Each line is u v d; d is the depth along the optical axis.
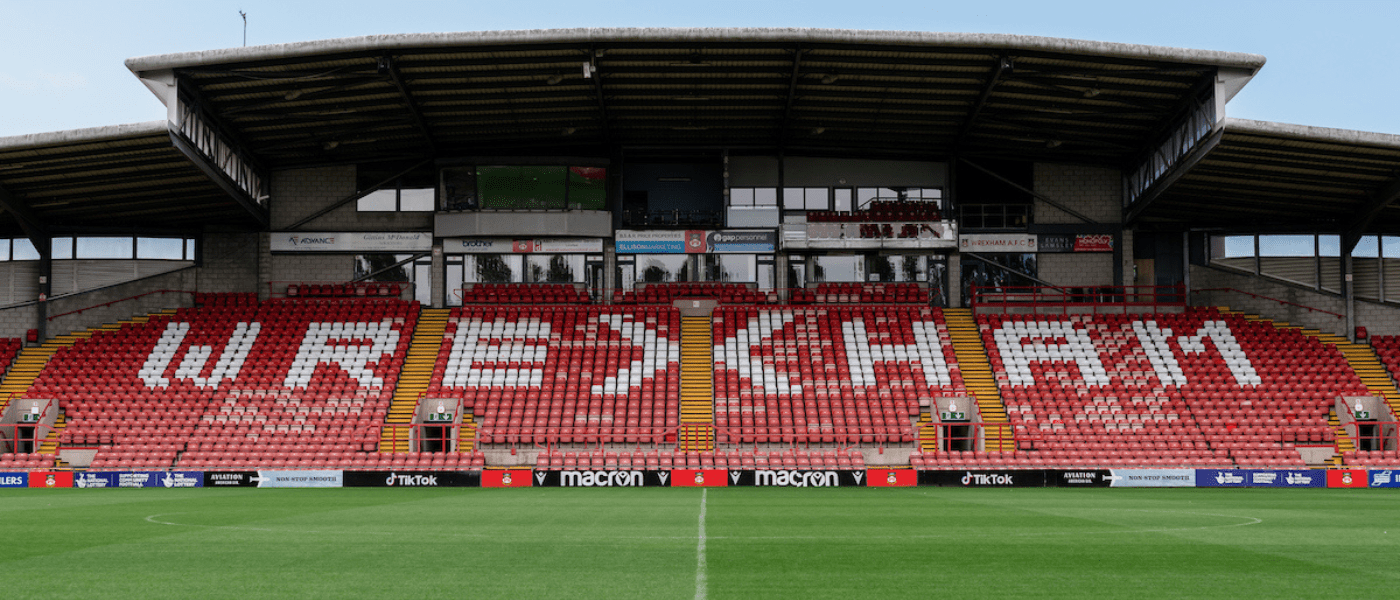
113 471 29.28
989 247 40.69
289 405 33.94
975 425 33.56
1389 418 33.38
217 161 33.88
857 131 38.94
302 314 39.00
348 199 40.59
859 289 40.72
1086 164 40.94
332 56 30.27
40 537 14.23
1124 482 28.59
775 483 28.73
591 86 34.38
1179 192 36.47
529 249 40.66
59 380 35.00
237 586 9.97
